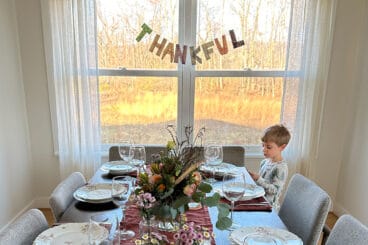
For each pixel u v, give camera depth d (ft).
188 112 9.20
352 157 8.77
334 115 9.05
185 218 4.15
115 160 7.06
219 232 3.94
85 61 8.18
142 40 8.69
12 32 8.07
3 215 7.73
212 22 8.57
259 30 8.64
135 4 8.45
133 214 4.36
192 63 8.64
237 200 4.49
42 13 8.16
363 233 3.48
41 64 8.52
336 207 9.51
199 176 3.76
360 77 8.47
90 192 5.06
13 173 8.18
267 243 3.45
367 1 8.21
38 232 3.92
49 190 9.47
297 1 7.98
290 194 5.23
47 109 8.84
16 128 8.30
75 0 7.82
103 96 9.02
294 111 8.66
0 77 7.53
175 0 8.45
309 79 8.42
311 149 8.95
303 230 4.53
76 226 3.94
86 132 8.58
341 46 8.57
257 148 9.50
